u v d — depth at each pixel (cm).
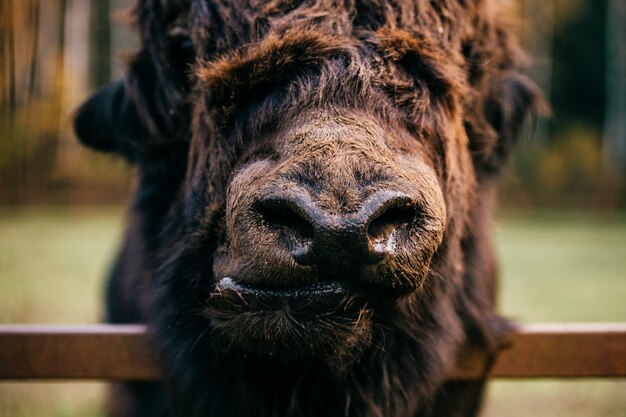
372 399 251
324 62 223
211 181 240
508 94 327
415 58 236
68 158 2241
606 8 3250
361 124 211
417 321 252
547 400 612
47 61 1228
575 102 3466
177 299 256
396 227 198
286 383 249
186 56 273
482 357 310
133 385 368
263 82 225
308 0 243
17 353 297
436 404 308
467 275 301
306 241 192
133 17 333
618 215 2733
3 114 418
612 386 654
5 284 869
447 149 242
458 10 267
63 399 600
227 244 222
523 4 1766
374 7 242
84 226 2098
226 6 251
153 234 298
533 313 942
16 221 2023
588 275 1323
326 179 192
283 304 199
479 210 307
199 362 257
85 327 301
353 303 203
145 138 301
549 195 2811
